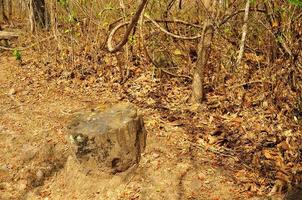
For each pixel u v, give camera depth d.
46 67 7.28
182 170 4.51
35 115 5.84
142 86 6.21
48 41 7.57
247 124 5.04
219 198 4.12
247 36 6.16
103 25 6.79
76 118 5.00
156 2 6.74
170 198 4.27
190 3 6.75
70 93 6.36
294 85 5.29
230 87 5.62
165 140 4.94
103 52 6.99
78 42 7.25
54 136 5.33
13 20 11.64
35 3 9.12
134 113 4.90
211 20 5.16
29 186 4.94
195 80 5.47
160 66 6.45
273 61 5.70
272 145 4.69
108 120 4.80
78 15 7.35
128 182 4.59
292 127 4.90
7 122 5.77
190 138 4.92
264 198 3.98
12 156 5.23
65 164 4.98
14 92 6.58
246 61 6.00
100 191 4.61
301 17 5.30
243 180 4.27
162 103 5.68
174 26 6.45
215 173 4.41
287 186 4.09
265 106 5.28
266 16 5.66
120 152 4.60
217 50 6.18
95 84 6.50
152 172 4.59
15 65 7.64
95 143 4.60
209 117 5.28
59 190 4.81
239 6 6.11
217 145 4.78
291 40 5.28
